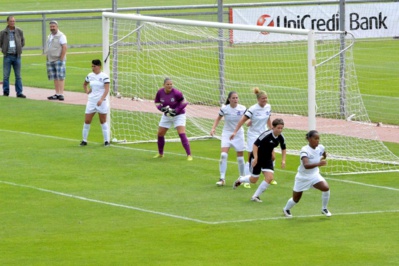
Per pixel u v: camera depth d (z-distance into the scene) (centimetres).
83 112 6469
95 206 3909
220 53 6241
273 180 4391
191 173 4597
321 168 4731
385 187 4300
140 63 7438
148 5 13412
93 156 5006
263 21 7788
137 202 3984
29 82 7956
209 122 5975
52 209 3856
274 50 7131
